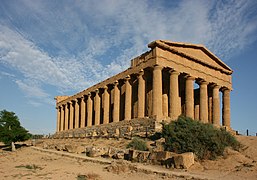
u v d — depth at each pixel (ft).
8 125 186.09
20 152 156.25
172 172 76.48
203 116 173.88
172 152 91.66
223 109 197.36
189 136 95.35
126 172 80.69
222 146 92.84
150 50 162.40
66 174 78.18
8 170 86.63
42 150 152.46
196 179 67.92
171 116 156.35
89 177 73.15
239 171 76.69
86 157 111.65
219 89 197.98
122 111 201.05
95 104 221.25
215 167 83.05
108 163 93.50
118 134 157.17
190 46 174.09
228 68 200.13
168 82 184.14
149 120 148.56
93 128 210.79
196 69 174.81
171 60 160.97
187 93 167.94
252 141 109.91
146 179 71.20
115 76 196.03
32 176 75.36
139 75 168.66
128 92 178.50
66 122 280.10
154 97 151.43
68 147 137.28
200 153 90.84
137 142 116.57
